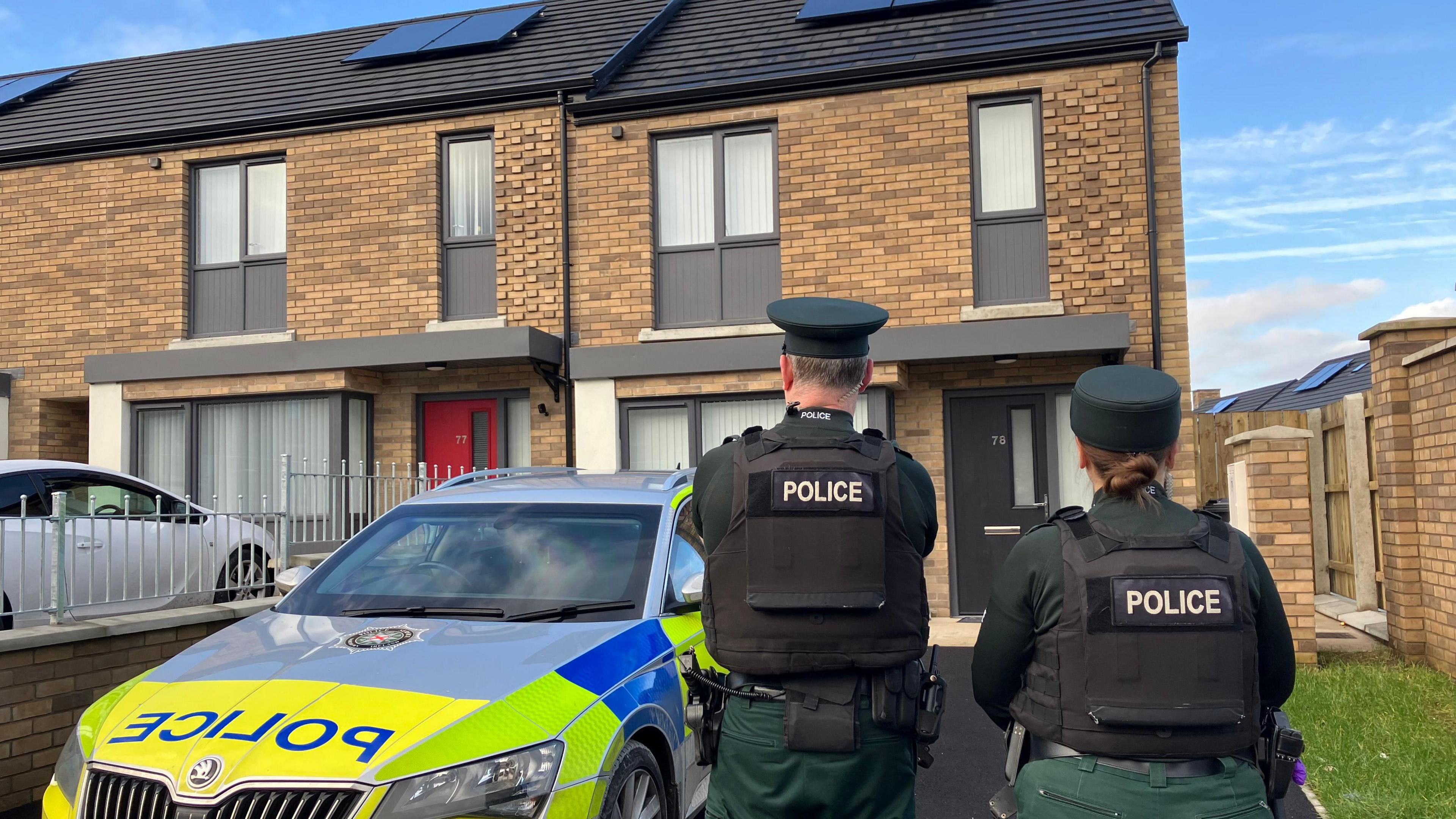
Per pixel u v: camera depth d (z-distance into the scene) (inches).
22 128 482.9
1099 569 82.1
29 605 216.4
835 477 94.8
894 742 95.0
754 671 93.9
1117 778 80.0
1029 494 384.8
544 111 414.9
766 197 404.2
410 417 425.7
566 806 116.4
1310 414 376.8
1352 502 329.7
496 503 174.1
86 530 238.4
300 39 535.5
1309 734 207.6
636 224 405.1
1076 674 81.9
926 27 415.5
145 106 482.0
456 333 390.0
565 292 406.9
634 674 137.6
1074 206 371.9
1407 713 221.3
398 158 425.1
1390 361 287.0
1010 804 91.6
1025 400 386.0
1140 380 88.1
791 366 103.3
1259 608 84.4
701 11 488.4
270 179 446.6
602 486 180.1
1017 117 385.1
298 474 299.7
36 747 182.9
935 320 377.7
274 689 122.2
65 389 452.8
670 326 406.0
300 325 428.5
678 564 164.4
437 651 133.0
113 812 112.4
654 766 137.3
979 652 90.0
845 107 390.9
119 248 450.3
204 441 434.0
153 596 222.2
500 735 116.0
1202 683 79.6
